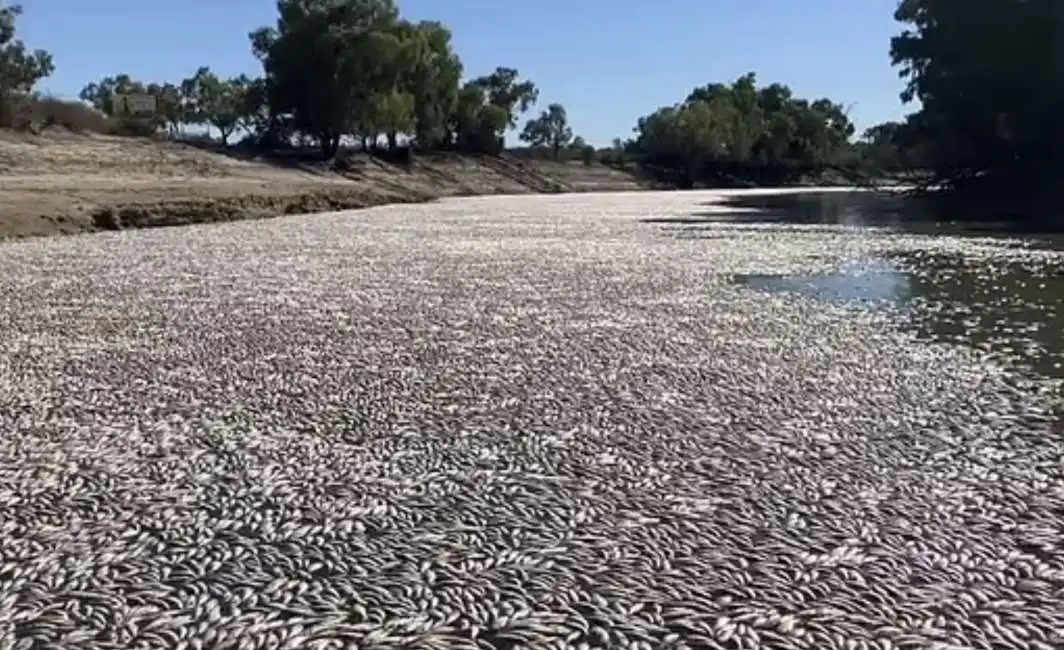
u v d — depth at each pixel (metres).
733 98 147.38
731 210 62.09
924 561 7.01
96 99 107.62
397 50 94.19
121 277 24.06
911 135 67.31
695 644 5.86
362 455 9.58
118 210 42.44
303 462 9.36
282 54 92.94
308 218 52.09
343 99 92.50
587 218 52.97
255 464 9.30
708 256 29.53
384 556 7.17
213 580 6.78
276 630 6.06
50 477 8.93
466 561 7.07
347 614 6.27
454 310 18.69
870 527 7.65
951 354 14.38
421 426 10.58
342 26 93.12
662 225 46.28
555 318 17.67
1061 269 26.36
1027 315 18.25
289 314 18.25
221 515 8.01
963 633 5.98
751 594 6.50
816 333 16.12
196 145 83.81
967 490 8.47
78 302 19.77
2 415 11.06
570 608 6.33
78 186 49.00
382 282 23.20
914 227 44.41
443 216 54.97
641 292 21.19
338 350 14.77
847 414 10.98
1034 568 6.89
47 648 5.85
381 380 12.74
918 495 8.35
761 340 15.45
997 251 31.72
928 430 10.32
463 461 9.38
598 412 11.11
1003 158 62.53
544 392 12.06
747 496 8.36
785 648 5.80
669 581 6.70
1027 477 8.80
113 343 15.36
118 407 11.40
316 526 7.77
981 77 58.72
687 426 10.52
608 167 130.25
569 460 9.38
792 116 144.25
